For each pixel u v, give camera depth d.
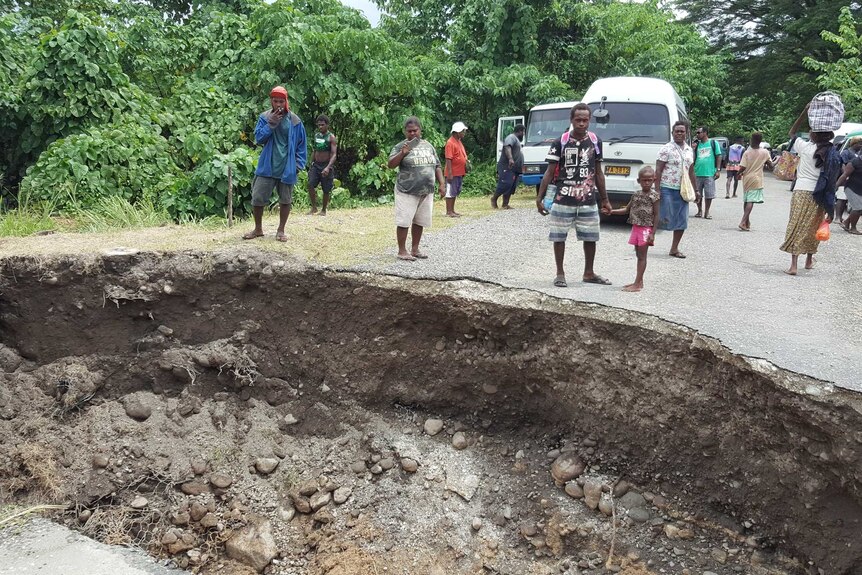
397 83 13.66
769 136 34.31
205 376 5.94
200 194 9.34
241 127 12.31
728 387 4.34
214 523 5.04
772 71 30.00
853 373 3.99
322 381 5.80
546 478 5.01
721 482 4.43
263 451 5.49
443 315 5.48
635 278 6.25
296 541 4.93
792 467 4.05
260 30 13.34
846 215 12.83
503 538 4.73
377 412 5.67
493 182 15.57
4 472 5.33
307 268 5.91
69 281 6.05
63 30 10.60
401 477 5.17
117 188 9.68
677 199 7.41
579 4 17.81
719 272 6.80
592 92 10.11
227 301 6.07
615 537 4.51
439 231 8.70
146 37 13.91
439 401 5.60
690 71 20.53
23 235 7.58
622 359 4.80
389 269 5.90
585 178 5.51
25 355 6.07
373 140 13.80
